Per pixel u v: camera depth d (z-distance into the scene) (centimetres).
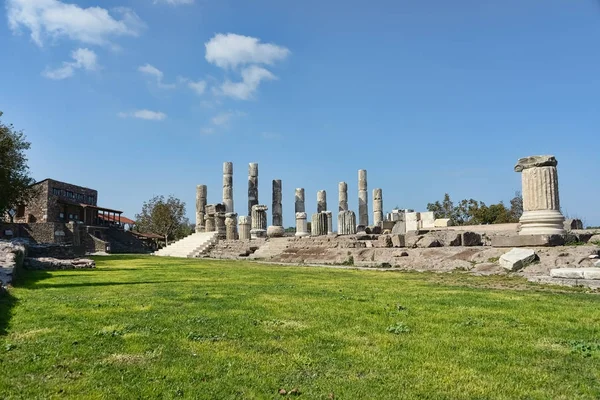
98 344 667
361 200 5809
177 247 4616
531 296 1115
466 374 549
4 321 814
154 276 1731
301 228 4659
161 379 531
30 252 2884
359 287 1323
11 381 522
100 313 891
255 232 4372
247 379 532
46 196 6869
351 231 3897
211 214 5119
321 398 482
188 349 645
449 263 1972
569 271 1377
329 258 2645
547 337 706
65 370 561
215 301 1045
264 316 860
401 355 619
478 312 893
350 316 861
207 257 3878
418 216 4084
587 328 760
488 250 1950
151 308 948
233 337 709
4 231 5675
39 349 641
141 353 626
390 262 2239
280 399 479
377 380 531
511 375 546
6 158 4269
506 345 664
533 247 1862
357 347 655
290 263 2727
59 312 902
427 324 792
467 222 6800
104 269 2138
